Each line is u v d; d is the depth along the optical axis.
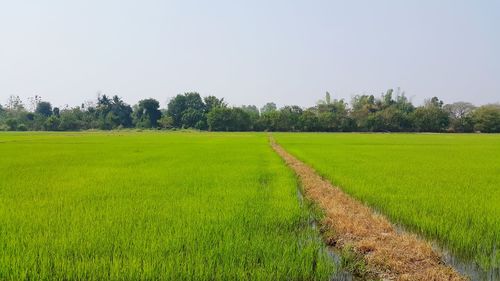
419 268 7.52
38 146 43.75
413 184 16.19
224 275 6.77
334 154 32.91
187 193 14.06
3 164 24.59
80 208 11.41
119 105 136.12
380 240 8.93
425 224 9.84
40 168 22.39
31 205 11.91
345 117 109.69
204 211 11.02
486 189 15.04
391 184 16.17
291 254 7.69
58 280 6.56
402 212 11.16
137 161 26.84
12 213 10.72
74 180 17.47
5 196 13.56
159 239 8.28
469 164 24.81
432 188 15.23
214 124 113.69
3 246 7.83
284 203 12.14
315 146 44.56
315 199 13.54
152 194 13.88
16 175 19.23
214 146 44.56
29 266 6.84
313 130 108.62
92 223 9.59
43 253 7.45
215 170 21.47
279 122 110.06
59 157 29.89
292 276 7.02
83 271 6.71
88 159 28.30
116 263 6.79
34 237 8.41
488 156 31.45
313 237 9.13
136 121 130.25
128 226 9.30
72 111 131.62
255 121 113.31
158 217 10.27
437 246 8.93
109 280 6.56
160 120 124.62
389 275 7.34
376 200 12.88
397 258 7.89
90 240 8.22
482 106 106.62
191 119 124.19
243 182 16.77
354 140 59.72
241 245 8.02
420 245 8.39
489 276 7.46
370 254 8.13
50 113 152.62
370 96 128.12
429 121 104.62
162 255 7.44
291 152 35.16
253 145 46.38
